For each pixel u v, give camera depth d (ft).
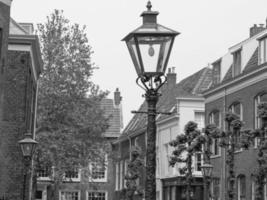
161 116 161.99
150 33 32.27
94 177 136.56
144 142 175.42
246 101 113.70
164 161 158.20
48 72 128.77
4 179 95.55
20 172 96.12
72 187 189.26
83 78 129.59
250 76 111.45
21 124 97.40
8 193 95.35
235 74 120.37
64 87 128.36
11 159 96.17
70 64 129.49
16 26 103.96
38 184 180.55
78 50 130.72
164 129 160.25
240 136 88.89
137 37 32.37
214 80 131.64
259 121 109.09
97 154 130.11
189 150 97.14
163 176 157.28
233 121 85.25
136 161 139.64
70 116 127.54
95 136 130.21
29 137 72.13
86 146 128.77
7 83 98.12
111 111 206.08
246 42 117.39
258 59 110.11
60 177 126.11
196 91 153.79
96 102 131.13
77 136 128.67
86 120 128.36
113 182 195.52
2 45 77.66
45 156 123.13
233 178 84.33
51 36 130.31
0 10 77.36
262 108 80.74
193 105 149.59
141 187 143.74
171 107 158.40
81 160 127.44
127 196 144.15
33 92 115.65
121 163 194.49
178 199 147.95
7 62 98.48
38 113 127.13
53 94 126.62
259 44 110.22
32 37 98.68
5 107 97.50
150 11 33.27
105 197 194.29
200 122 149.69
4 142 96.43
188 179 98.73
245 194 111.34
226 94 122.83
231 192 84.28
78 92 128.57
